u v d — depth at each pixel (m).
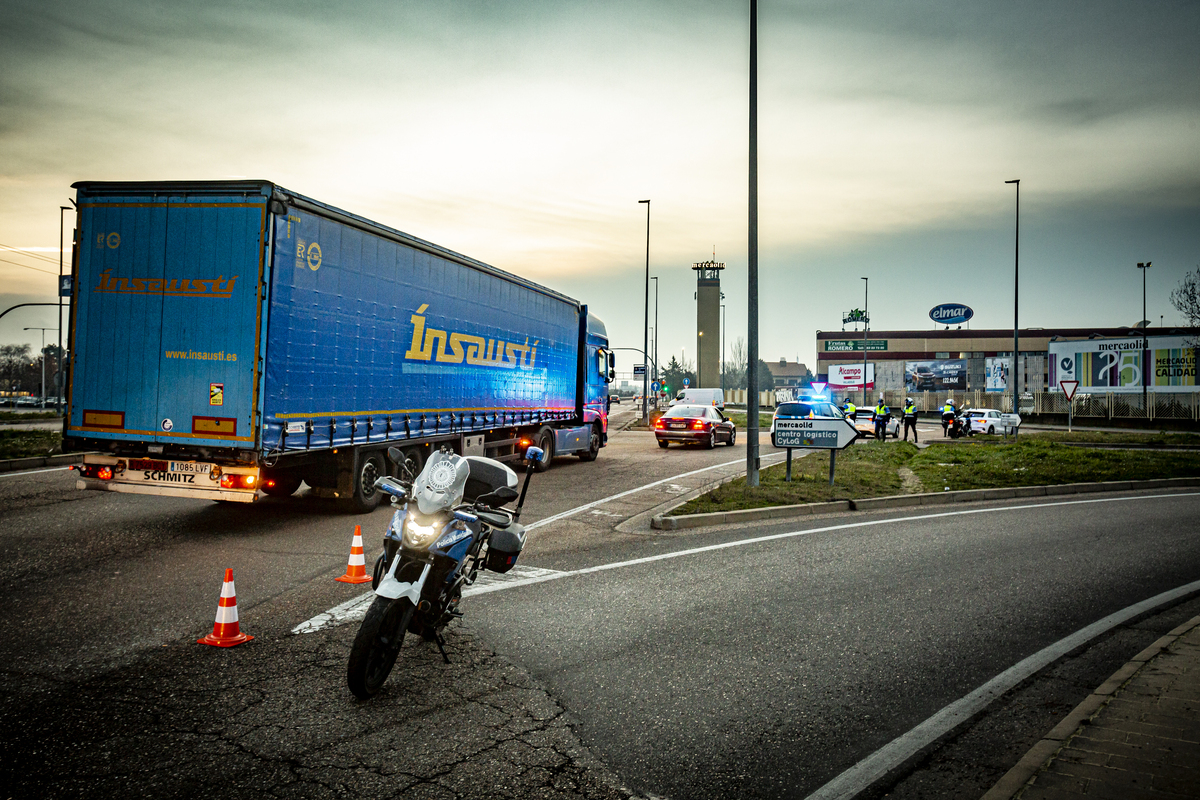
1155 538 10.18
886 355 79.25
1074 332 76.25
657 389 58.00
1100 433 37.75
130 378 9.34
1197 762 3.60
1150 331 71.69
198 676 4.84
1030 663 5.39
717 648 5.65
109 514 10.59
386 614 4.52
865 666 5.30
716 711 4.52
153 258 9.28
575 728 4.25
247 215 9.03
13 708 4.29
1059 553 9.18
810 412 14.62
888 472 17.39
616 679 5.01
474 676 4.99
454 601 5.53
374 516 11.02
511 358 16.05
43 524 9.74
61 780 3.51
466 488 6.36
